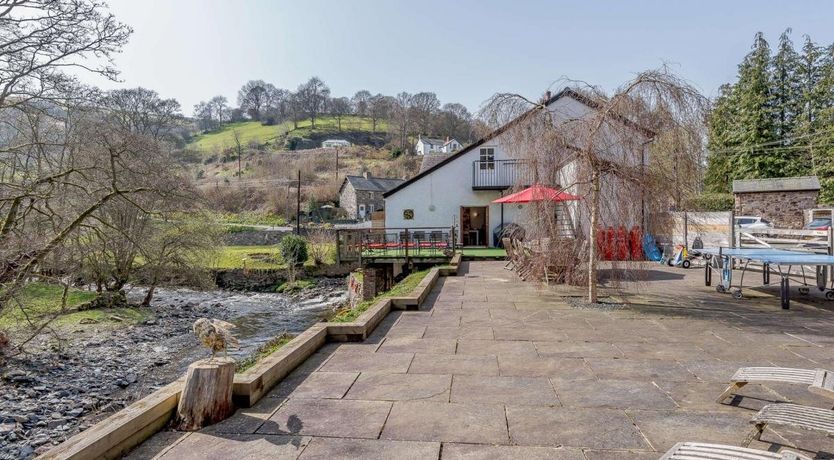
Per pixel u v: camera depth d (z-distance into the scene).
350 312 7.25
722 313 6.76
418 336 5.60
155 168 13.12
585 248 8.31
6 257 9.33
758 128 28.94
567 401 3.55
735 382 3.43
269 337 14.07
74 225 10.33
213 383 3.23
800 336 5.45
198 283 19.38
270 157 73.69
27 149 10.32
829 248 9.09
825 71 28.19
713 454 2.16
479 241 20.95
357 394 3.75
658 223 7.05
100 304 16.28
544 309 7.18
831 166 25.70
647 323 6.17
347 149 82.00
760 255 7.52
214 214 20.53
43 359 10.94
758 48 28.83
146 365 10.88
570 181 7.50
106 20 9.64
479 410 3.40
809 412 2.74
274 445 2.91
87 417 7.90
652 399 3.58
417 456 2.75
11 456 6.44
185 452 2.83
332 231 34.78
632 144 6.86
